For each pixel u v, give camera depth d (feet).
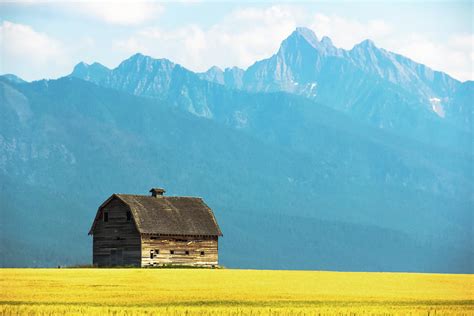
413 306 319.06
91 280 406.62
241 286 389.60
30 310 291.79
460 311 302.04
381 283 420.77
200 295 347.36
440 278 461.78
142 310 293.23
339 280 438.40
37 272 465.06
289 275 474.08
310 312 294.25
